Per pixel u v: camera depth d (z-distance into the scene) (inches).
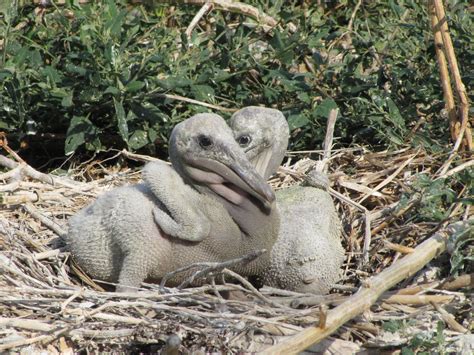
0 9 530.9
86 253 392.8
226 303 370.9
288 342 337.7
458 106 482.3
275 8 573.0
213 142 376.8
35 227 427.5
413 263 379.2
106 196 392.5
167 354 335.3
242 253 385.4
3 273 382.0
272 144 411.8
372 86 515.8
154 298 368.5
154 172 377.4
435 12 478.9
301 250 402.0
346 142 528.7
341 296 392.5
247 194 381.1
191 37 529.7
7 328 355.6
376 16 589.9
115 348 363.6
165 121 502.6
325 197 425.4
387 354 369.1
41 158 532.1
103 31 500.7
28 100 505.7
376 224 442.6
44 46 519.5
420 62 530.9
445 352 360.2
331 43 560.7
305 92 514.6
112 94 496.1
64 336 359.6
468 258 391.5
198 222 376.2
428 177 443.5
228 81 536.1
